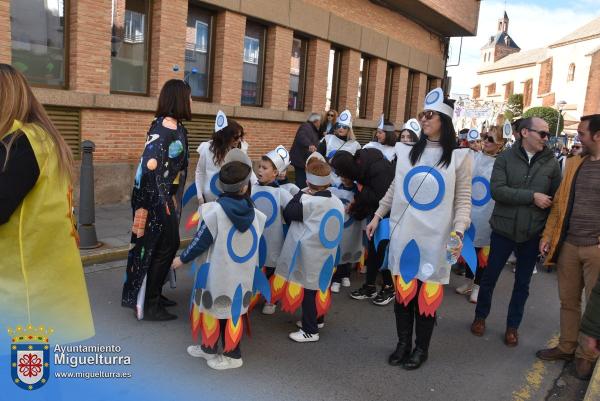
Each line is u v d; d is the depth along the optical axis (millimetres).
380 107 15547
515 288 4418
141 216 4082
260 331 4344
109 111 8281
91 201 5898
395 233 3707
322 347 4102
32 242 1890
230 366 3586
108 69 8125
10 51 7004
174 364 3584
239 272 3457
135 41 8703
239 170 3330
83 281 2102
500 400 3475
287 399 3248
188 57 9727
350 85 13961
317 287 4094
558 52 64188
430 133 3576
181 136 4121
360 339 4320
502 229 4297
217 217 3312
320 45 12602
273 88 11438
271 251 4492
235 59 10312
